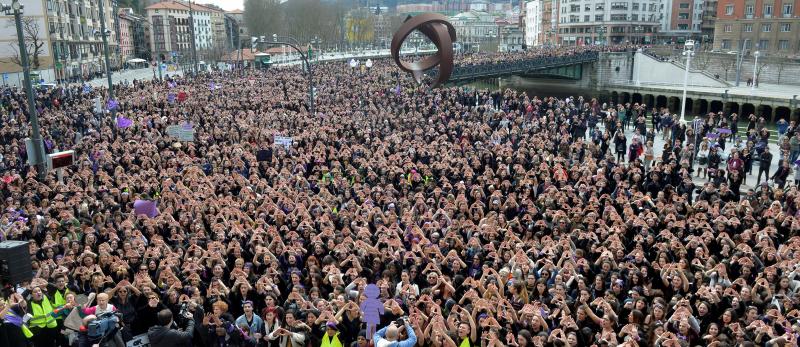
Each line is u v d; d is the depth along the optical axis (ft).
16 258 39.50
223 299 38.96
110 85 125.49
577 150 88.22
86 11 329.11
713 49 351.25
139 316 39.01
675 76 280.72
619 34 497.87
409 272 42.57
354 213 56.85
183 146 92.79
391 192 63.72
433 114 121.90
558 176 69.46
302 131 102.63
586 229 52.90
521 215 57.77
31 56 245.24
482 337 32.60
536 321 34.42
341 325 36.37
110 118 120.98
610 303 37.50
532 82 348.38
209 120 114.32
